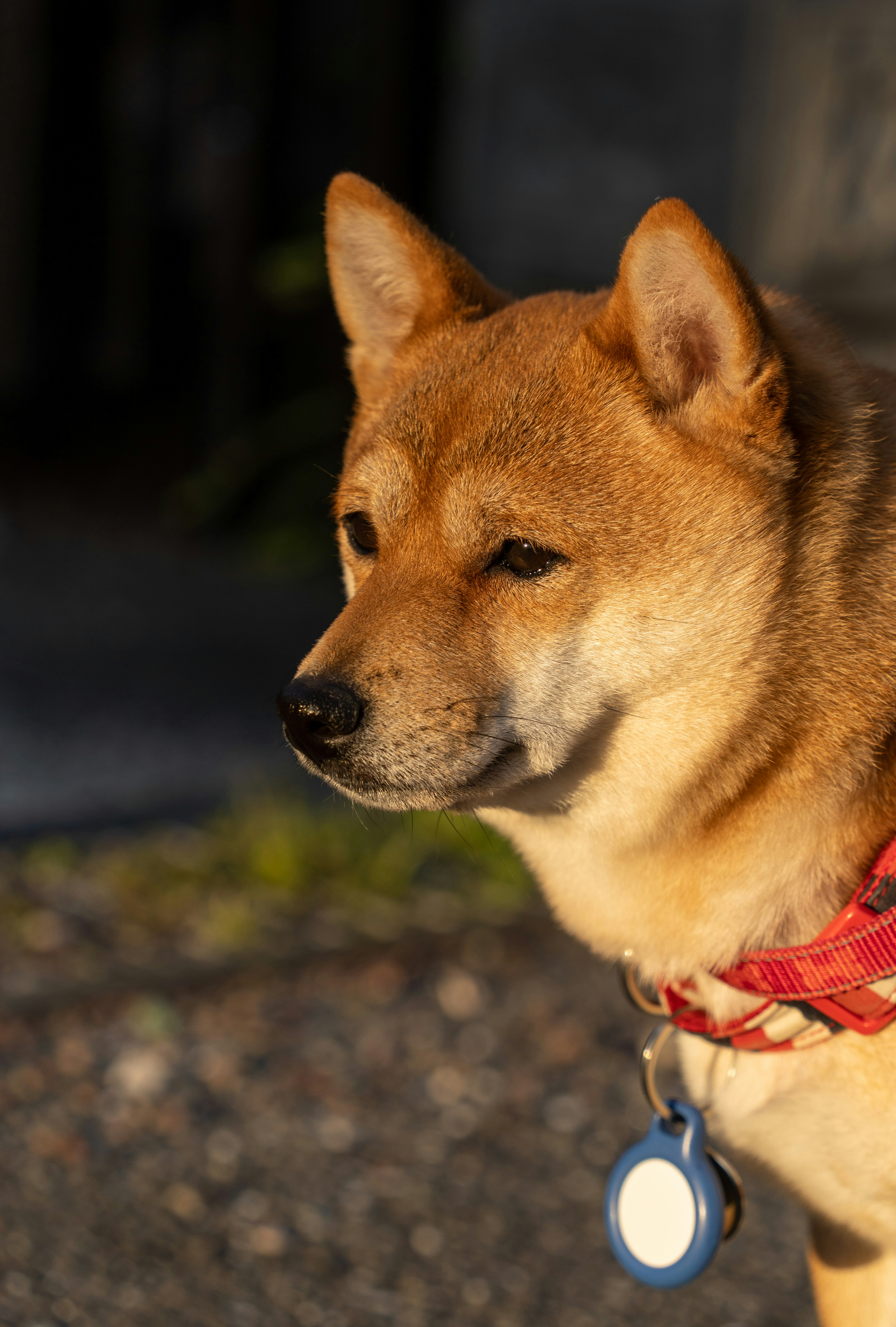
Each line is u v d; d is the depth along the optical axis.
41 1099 3.41
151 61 13.34
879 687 2.10
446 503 2.23
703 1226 2.22
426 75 9.45
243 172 10.34
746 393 2.06
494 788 2.19
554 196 11.19
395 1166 3.22
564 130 11.08
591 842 2.26
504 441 2.22
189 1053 3.68
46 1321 2.57
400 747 2.13
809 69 6.66
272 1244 2.88
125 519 11.33
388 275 2.81
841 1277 2.33
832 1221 2.28
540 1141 3.35
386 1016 3.95
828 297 6.61
